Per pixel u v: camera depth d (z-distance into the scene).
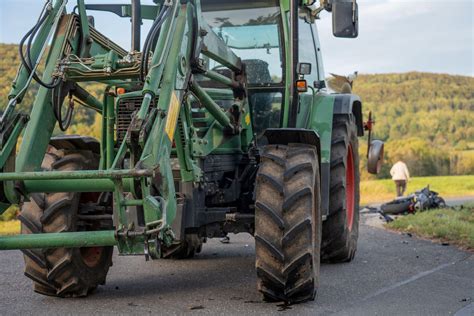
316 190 5.21
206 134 5.56
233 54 5.79
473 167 55.69
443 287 5.43
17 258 7.38
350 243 6.81
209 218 5.41
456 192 27.97
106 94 4.96
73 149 5.60
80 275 5.24
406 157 56.00
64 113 5.29
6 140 4.39
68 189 4.42
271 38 6.46
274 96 6.41
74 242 4.14
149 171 4.04
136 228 4.13
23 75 4.62
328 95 6.98
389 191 31.88
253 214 5.27
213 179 5.62
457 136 75.25
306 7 6.89
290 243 4.71
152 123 4.30
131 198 4.21
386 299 5.03
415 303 4.88
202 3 6.61
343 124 6.98
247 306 4.88
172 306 4.93
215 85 5.89
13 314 4.77
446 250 7.35
